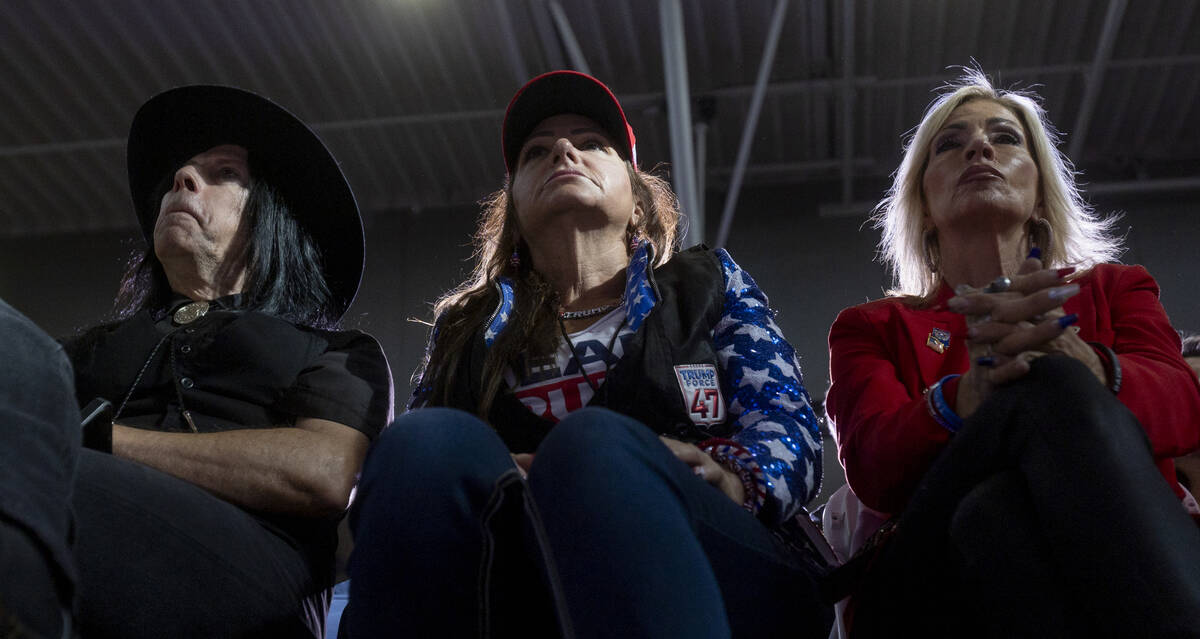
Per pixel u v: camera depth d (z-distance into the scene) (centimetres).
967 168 190
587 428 109
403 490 108
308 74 700
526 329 169
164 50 673
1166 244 747
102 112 732
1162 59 680
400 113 739
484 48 681
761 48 682
